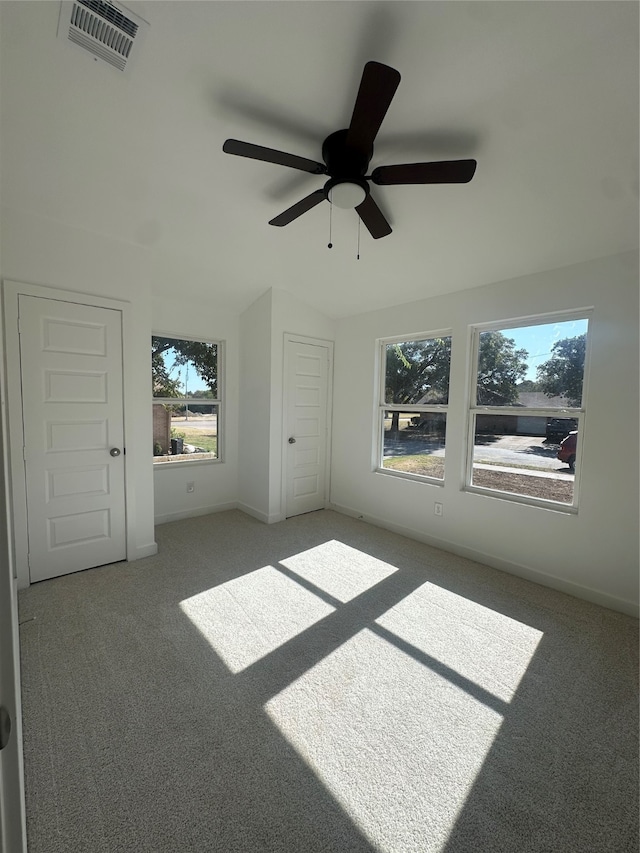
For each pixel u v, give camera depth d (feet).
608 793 4.41
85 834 3.92
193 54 5.35
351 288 12.16
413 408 12.45
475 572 9.87
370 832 3.99
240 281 12.19
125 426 9.91
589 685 6.05
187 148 7.00
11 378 8.26
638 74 4.88
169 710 5.43
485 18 4.59
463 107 5.73
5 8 4.80
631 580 8.01
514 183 6.95
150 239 9.76
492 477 10.52
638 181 6.33
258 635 7.14
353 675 6.18
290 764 4.69
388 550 11.14
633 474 7.97
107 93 5.96
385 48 5.06
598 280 8.34
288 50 5.21
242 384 14.47
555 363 9.32
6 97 5.98
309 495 14.60
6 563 1.90
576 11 4.41
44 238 8.55
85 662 6.35
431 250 9.43
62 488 9.08
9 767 1.82
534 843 3.91
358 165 5.96
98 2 4.72
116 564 9.91
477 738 5.09
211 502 14.38
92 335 9.29
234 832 3.97
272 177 7.70
